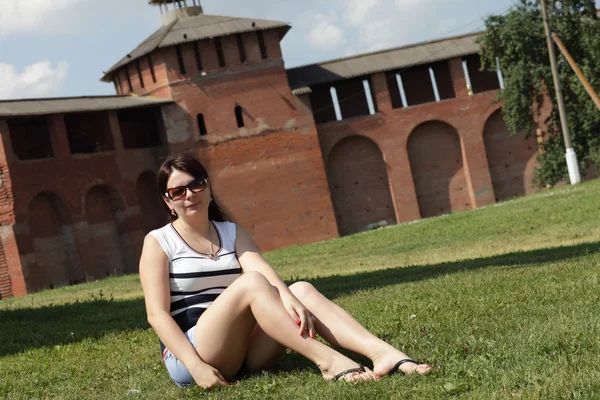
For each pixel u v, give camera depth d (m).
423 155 42.47
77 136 38.16
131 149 37.66
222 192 39.41
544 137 41.97
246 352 5.12
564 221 23.19
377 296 9.41
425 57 42.66
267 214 39.75
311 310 4.85
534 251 14.96
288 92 40.44
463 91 42.34
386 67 42.03
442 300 7.86
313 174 40.28
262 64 40.28
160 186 5.16
